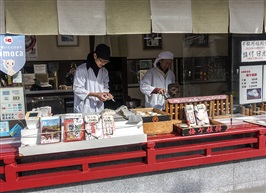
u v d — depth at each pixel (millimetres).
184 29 3324
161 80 4293
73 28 3000
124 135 2984
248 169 3682
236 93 4125
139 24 3168
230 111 3828
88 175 3010
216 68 5797
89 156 3098
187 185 3445
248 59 4047
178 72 6613
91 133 2867
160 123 3264
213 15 3402
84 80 3705
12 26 2852
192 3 3312
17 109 3143
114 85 6168
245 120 3891
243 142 3547
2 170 2828
